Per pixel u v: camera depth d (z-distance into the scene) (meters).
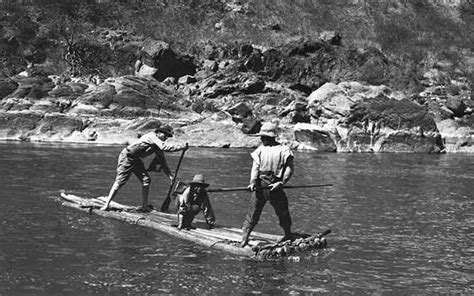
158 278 6.66
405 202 12.91
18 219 9.46
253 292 6.29
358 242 8.84
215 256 7.68
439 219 10.97
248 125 28.62
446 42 47.56
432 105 37.38
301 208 11.67
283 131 29.56
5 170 15.52
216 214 10.67
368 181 16.52
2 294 5.98
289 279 6.81
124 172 10.20
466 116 36.88
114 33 38.62
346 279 6.91
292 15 45.84
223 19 43.50
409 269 7.44
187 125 28.27
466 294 6.51
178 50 38.91
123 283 6.44
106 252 7.68
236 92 34.16
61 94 29.05
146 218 9.52
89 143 25.91
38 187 12.85
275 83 37.28
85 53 36.72
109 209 10.20
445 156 28.03
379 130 30.02
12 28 37.62
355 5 48.72
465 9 51.56
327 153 27.06
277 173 8.09
